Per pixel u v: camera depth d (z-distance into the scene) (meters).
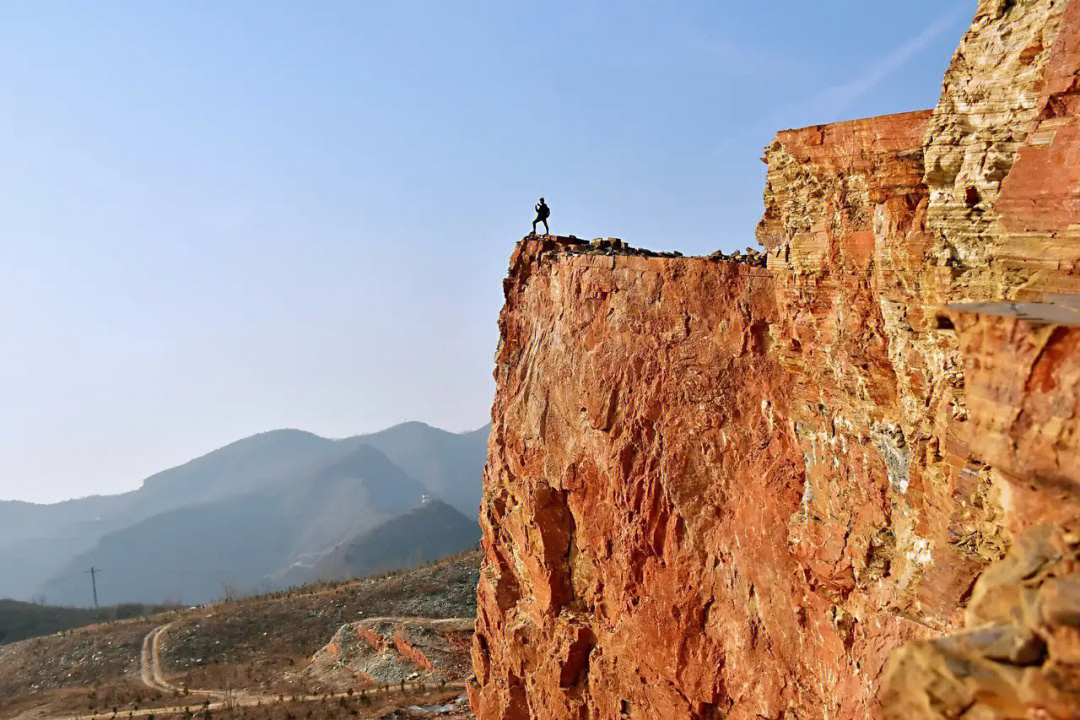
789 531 17.62
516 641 31.97
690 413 21.77
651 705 22.62
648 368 24.00
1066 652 5.02
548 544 29.78
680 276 23.05
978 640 5.59
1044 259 10.21
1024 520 7.14
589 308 28.48
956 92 12.45
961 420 11.56
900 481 13.86
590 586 28.23
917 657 5.88
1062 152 10.30
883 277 14.19
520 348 36.75
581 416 28.48
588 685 26.77
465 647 69.75
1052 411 6.83
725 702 19.75
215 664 89.94
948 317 8.42
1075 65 10.26
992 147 11.62
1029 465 7.00
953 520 11.20
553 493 30.31
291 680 78.31
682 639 20.95
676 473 21.81
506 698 32.66
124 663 93.31
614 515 25.36
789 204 17.53
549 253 34.75
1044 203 10.44
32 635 146.38
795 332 17.45
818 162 16.14
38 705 82.06
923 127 13.67
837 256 15.91
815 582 16.28
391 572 125.19
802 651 16.95
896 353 13.87
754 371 19.92
